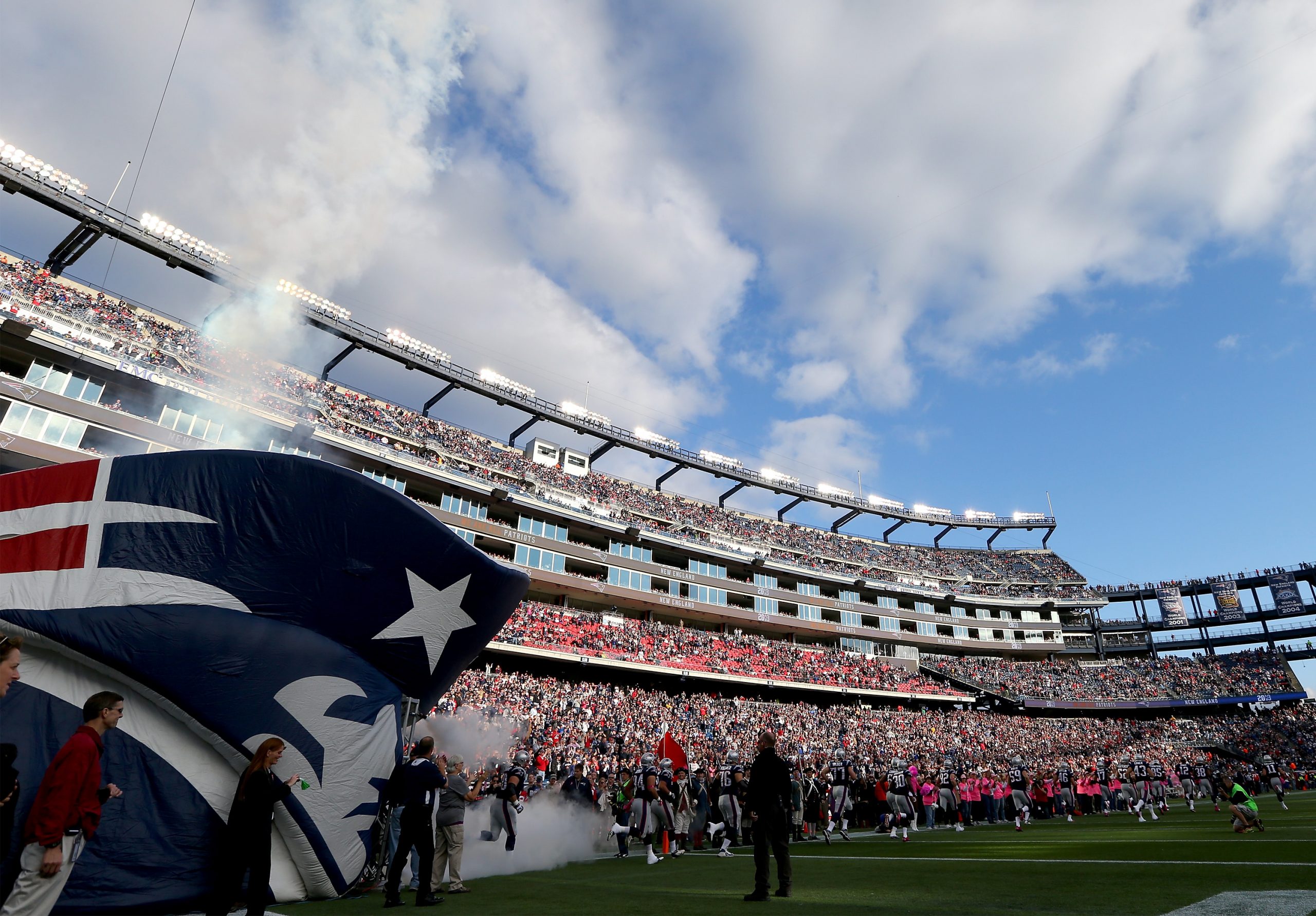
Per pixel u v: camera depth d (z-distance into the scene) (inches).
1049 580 2955.2
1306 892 250.2
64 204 1421.0
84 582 288.7
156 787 276.4
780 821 296.0
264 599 322.7
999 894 283.0
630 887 342.6
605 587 1889.8
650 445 2512.3
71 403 1154.7
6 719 259.4
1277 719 2117.4
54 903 197.5
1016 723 2150.6
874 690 2098.9
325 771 306.0
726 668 1847.9
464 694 1192.8
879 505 3070.9
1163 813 925.2
